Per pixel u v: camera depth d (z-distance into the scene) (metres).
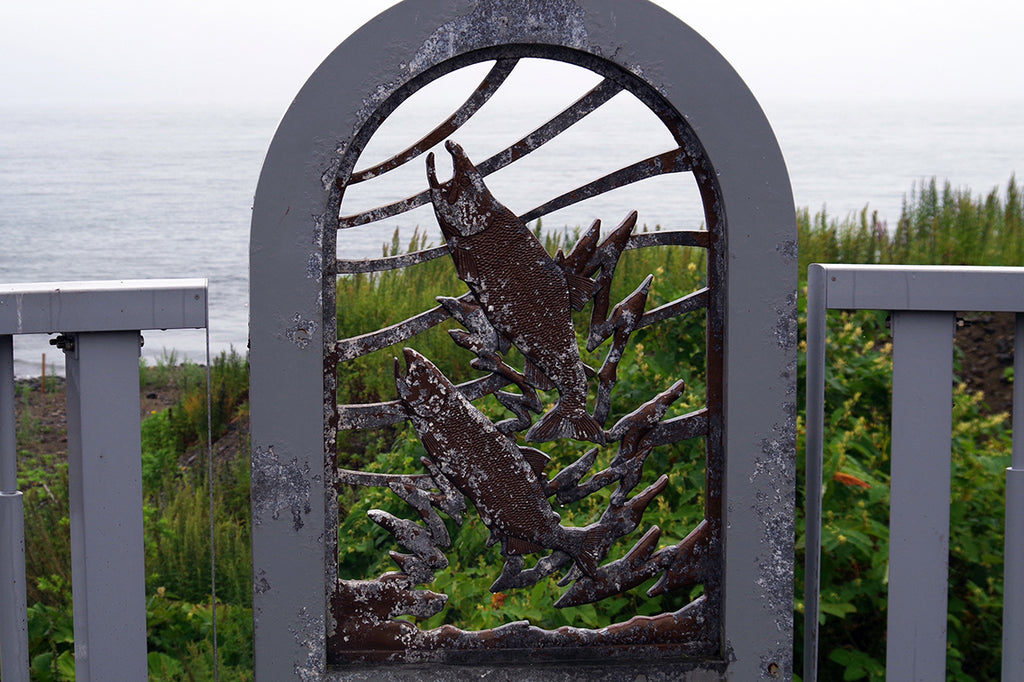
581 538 1.96
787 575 1.94
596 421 1.94
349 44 1.77
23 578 1.88
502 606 2.64
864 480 2.74
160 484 4.00
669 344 3.23
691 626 1.99
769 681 1.96
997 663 2.79
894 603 1.99
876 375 3.10
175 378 5.45
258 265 1.79
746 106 1.84
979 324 5.02
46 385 5.66
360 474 1.91
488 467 1.92
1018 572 1.98
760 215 1.86
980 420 3.45
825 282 1.92
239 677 2.78
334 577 1.90
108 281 1.88
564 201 1.88
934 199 6.31
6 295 1.75
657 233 1.91
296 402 1.83
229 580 3.14
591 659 1.96
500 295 1.88
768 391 1.90
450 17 1.77
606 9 1.80
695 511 2.79
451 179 1.85
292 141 1.78
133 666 1.89
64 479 3.72
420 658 1.93
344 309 4.65
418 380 1.89
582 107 1.86
